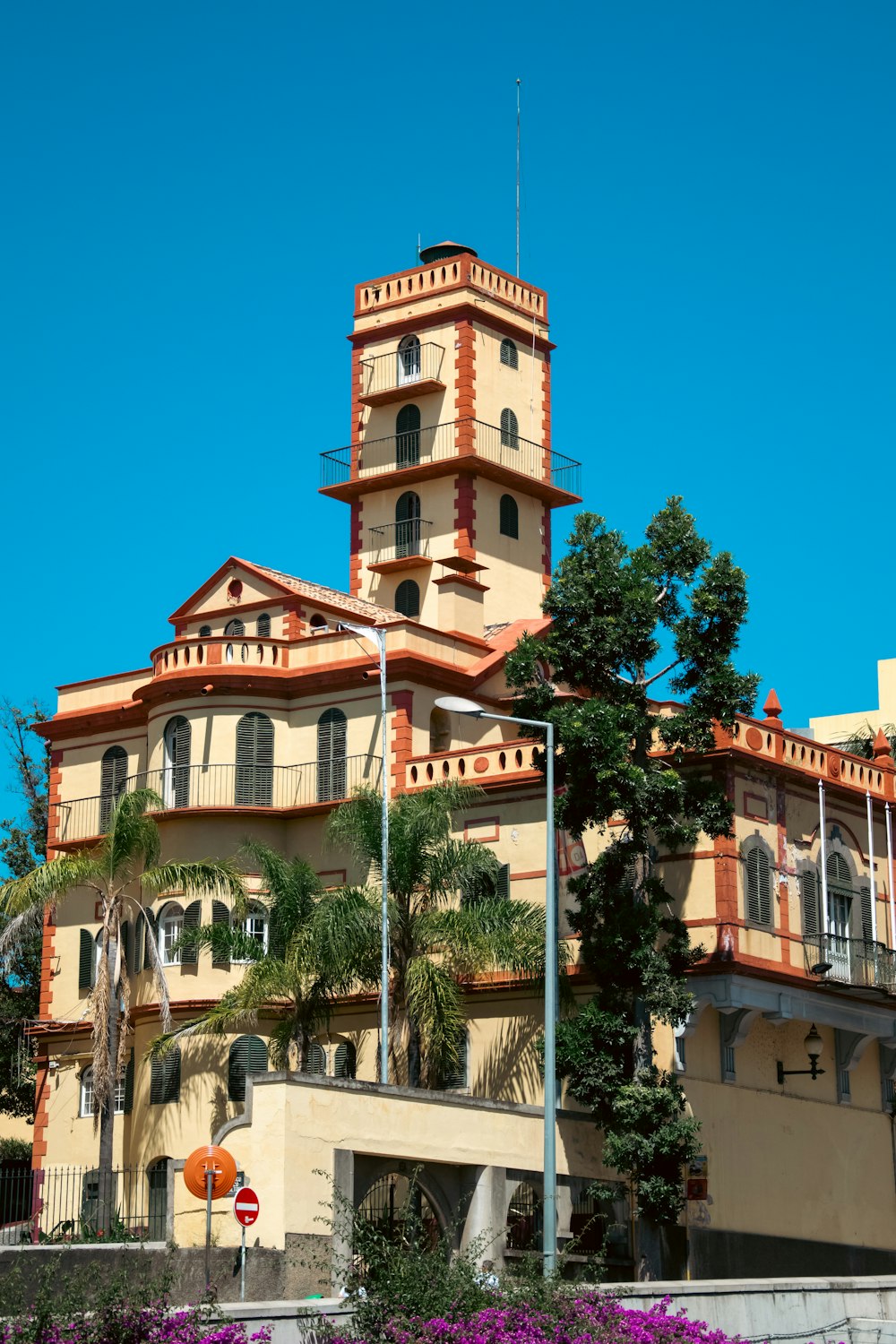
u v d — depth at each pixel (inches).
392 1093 1596.9
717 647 1870.1
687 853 1963.6
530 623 2493.8
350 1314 1087.0
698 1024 1934.1
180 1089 2108.8
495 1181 1676.9
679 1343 1114.7
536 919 1898.4
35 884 2005.4
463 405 2783.0
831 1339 1374.3
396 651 2204.7
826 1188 2057.1
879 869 2174.0
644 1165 1788.9
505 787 2062.0
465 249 2945.4
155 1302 968.9
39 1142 2300.7
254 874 2188.7
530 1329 1063.0
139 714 2377.0
